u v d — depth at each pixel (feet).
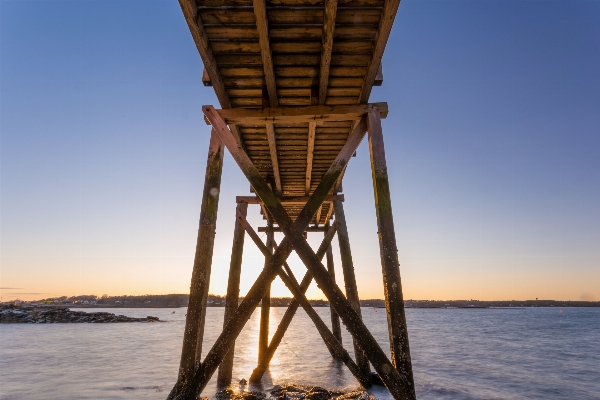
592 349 69.56
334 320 40.73
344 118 15.65
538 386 37.29
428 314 320.29
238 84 14.93
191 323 13.21
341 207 27.66
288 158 22.08
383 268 13.47
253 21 12.01
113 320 168.86
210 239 14.02
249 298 13.48
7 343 72.74
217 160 14.75
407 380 12.34
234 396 23.18
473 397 32.01
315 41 12.78
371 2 11.32
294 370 38.50
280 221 14.05
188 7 10.85
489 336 98.53
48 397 28.35
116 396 28.55
